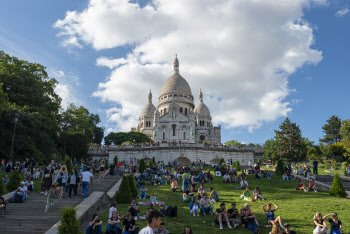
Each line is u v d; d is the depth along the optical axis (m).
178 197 22.25
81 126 70.88
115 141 98.62
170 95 125.31
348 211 17.22
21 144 39.38
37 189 22.77
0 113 37.31
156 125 107.12
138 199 21.27
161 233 10.73
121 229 13.03
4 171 32.25
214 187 27.00
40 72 52.34
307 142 87.19
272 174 36.69
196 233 13.10
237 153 65.88
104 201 19.17
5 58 47.28
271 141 76.25
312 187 25.06
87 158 58.53
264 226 14.40
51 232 12.03
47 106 49.34
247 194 21.11
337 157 73.50
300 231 13.43
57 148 53.81
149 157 61.38
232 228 14.08
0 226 13.38
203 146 61.03
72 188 19.78
